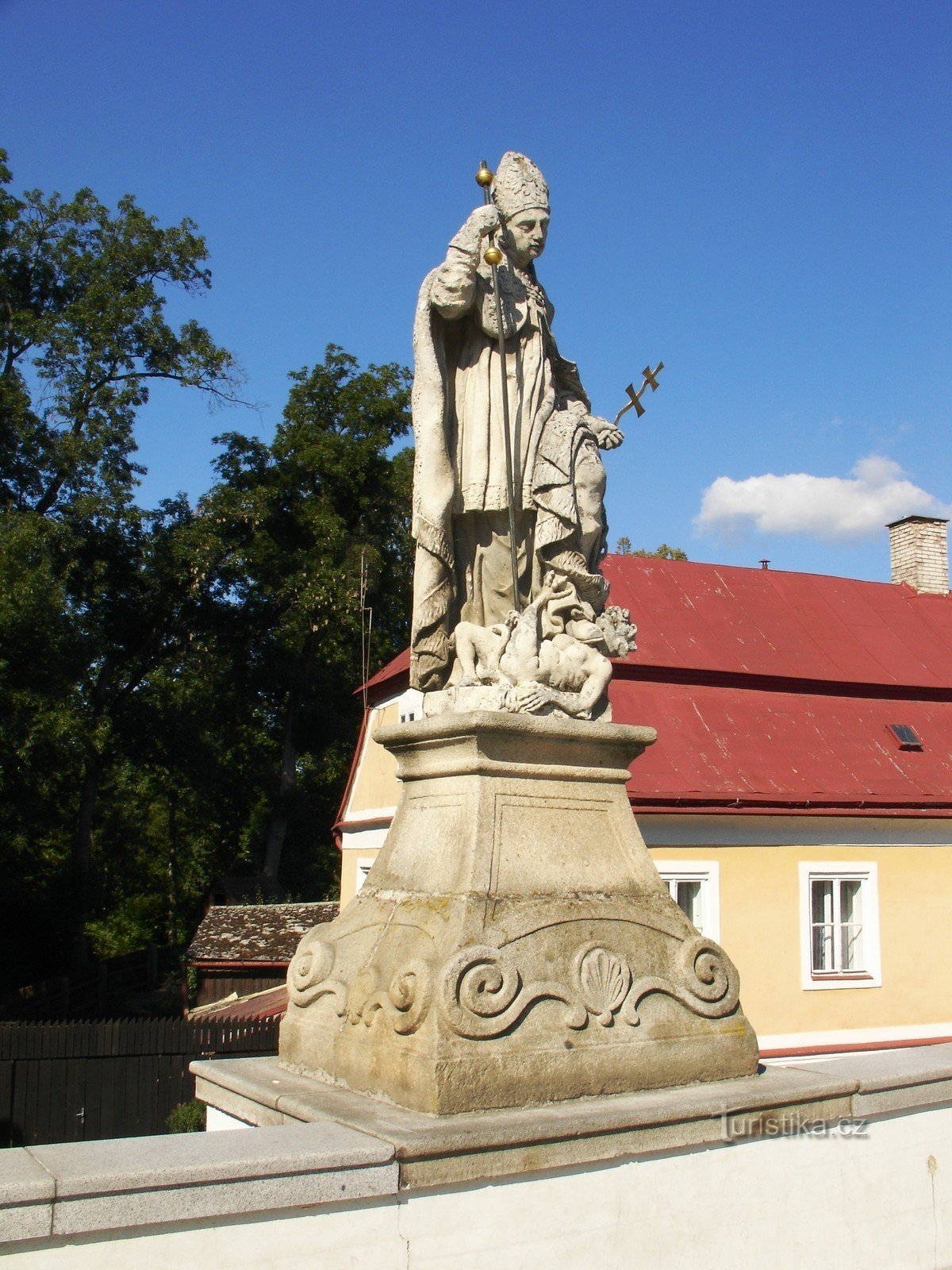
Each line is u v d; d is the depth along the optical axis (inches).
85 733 878.4
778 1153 159.9
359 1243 128.6
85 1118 569.9
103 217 1123.3
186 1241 121.0
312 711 1370.6
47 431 1015.0
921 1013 590.2
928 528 858.8
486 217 186.9
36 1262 114.3
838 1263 163.8
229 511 1179.3
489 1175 136.3
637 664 650.8
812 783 596.1
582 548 193.9
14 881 954.7
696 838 565.6
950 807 605.6
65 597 824.9
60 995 863.7
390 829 187.9
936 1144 179.3
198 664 1272.1
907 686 708.7
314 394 1381.6
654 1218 147.4
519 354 196.9
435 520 186.4
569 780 179.2
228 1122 172.9
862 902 594.2
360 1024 159.2
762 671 677.9
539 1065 148.9
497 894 161.5
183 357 1095.6
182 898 1590.8
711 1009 169.3
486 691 178.4
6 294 1061.8
